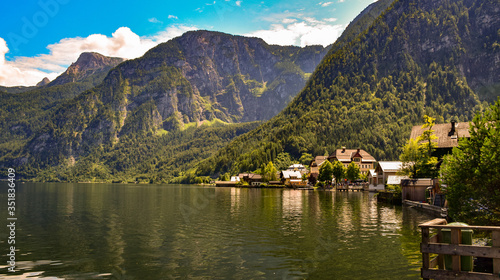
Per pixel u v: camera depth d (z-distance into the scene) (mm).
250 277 21656
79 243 31734
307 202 76938
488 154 27703
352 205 68250
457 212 31016
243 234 35469
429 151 75188
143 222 44906
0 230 39000
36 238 34219
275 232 36469
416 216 49344
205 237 34062
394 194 70938
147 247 29875
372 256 26094
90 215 53531
